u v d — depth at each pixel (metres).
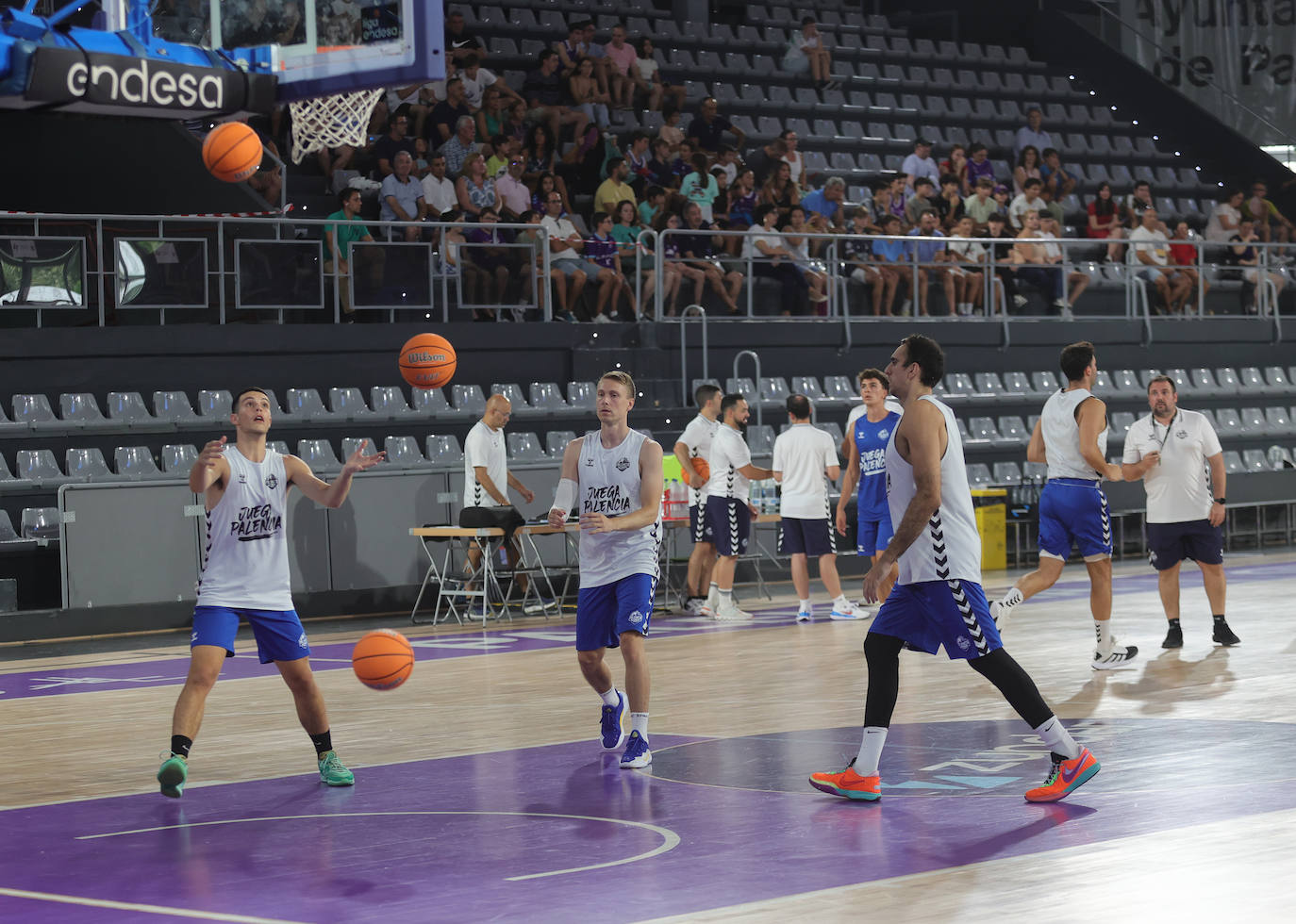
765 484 15.86
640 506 6.72
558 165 19.16
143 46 10.65
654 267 17.06
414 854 5.04
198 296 14.84
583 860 4.88
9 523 13.35
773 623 12.47
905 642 5.86
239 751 7.23
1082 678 8.86
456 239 16.19
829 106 23.77
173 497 13.12
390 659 6.32
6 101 10.15
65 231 14.28
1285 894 4.22
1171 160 25.55
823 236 17.75
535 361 16.19
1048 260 19.64
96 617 12.81
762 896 4.36
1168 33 25.81
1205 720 7.24
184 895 4.59
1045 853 4.77
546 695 8.78
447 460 15.16
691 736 7.26
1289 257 22.05
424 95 18.09
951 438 5.70
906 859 4.75
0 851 5.29
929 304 18.72
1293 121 25.03
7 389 13.96
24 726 8.24
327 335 15.24
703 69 23.33
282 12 11.02
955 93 25.39
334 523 13.65
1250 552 17.98
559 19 23.03
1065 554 9.36
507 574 13.52
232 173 8.25
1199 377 19.97
